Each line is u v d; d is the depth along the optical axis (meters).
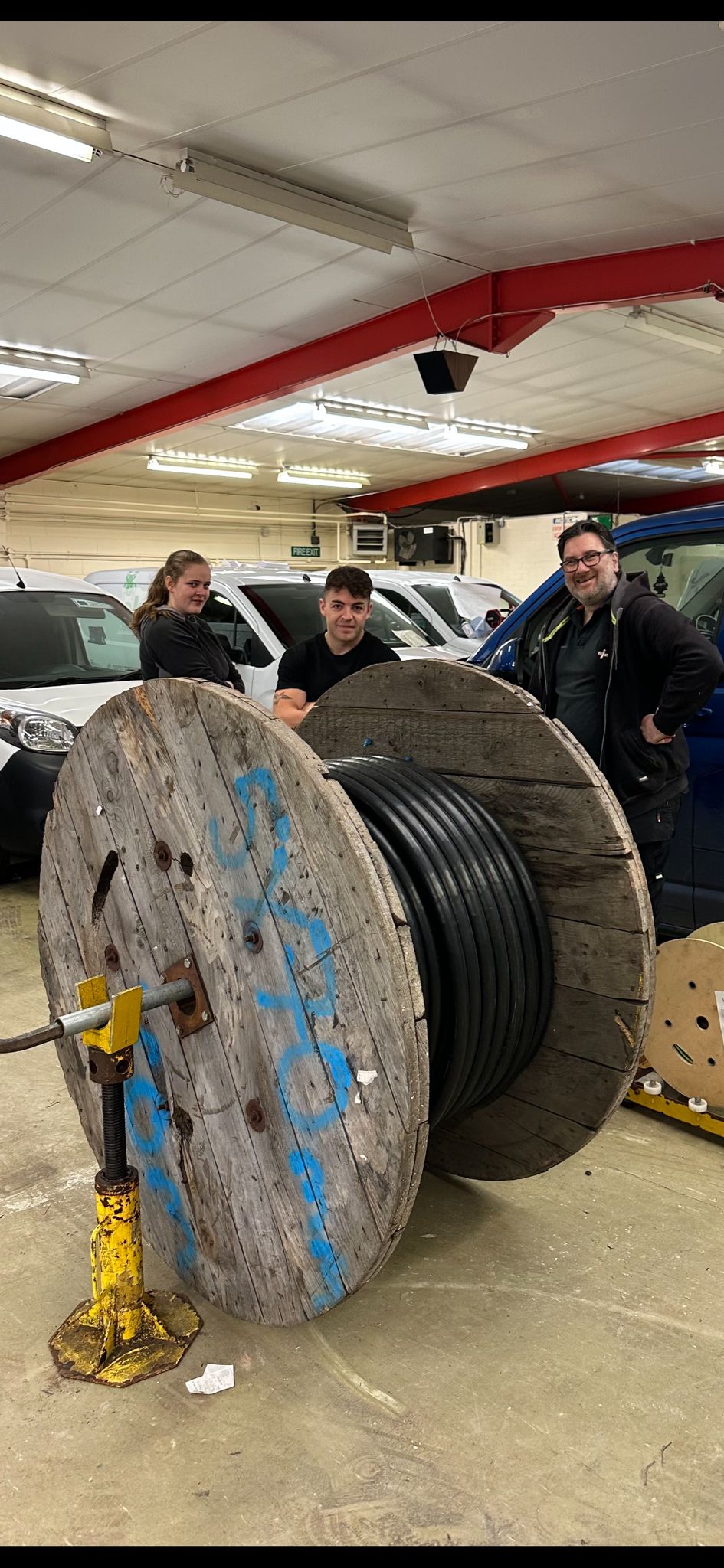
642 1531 1.80
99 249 7.55
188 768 2.23
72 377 11.27
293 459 17.27
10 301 8.82
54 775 5.81
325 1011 2.00
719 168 6.23
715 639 4.00
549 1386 2.16
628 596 3.36
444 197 6.77
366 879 1.86
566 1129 2.63
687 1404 2.11
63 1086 3.71
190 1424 2.07
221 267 8.05
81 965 2.73
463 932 2.35
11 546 17.42
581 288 8.16
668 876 4.09
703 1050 3.22
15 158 5.95
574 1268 2.59
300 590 8.27
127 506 19.05
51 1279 2.58
